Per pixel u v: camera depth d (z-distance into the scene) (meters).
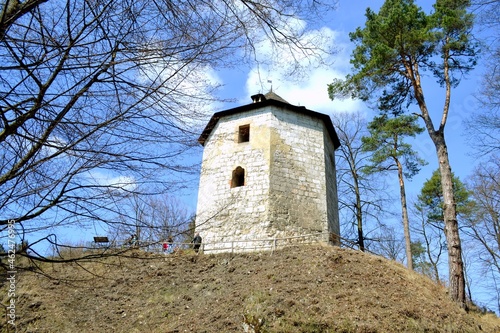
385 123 21.16
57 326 12.18
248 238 16.34
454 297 13.21
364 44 17.77
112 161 4.25
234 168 18.28
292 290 12.00
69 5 3.98
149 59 4.29
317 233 16.03
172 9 4.41
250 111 19.53
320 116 20.00
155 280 14.42
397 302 11.81
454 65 16.56
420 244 28.88
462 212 24.25
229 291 12.80
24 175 3.97
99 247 4.77
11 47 3.72
